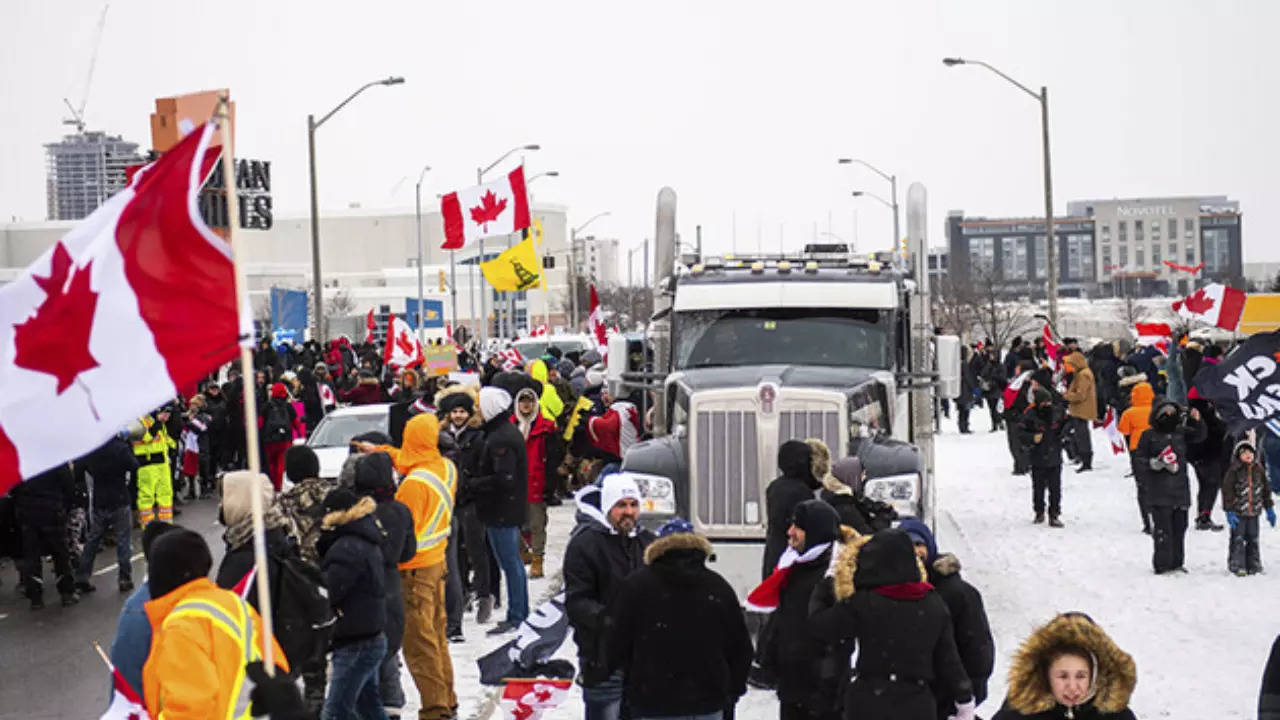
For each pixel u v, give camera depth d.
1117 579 14.84
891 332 14.38
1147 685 10.52
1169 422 14.98
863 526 9.23
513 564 12.49
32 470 5.41
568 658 11.92
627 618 7.25
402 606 9.13
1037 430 18.66
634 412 17.05
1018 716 5.52
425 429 9.94
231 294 5.43
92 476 15.64
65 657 12.54
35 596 14.90
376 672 8.88
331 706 8.59
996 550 16.91
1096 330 69.56
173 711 5.85
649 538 8.36
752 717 10.26
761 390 12.17
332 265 153.75
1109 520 19.14
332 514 8.56
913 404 14.95
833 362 14.12
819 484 9.55
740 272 15.01
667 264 16.12
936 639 6.81
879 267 14.97
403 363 24.84
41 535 14.82
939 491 22.98
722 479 12.20
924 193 15.09
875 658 6.77
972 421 40.06
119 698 6.60
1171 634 12.25
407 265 150.75
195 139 5.38
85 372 5.39
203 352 5.43
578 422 19.73
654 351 15.46
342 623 8.54
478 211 28.45
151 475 19.27
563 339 40.47
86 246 5.38
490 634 12.60
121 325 5.38
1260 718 6.23
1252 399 13.23
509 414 12.60
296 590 7.76
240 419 24.77
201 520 21.42
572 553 8.22
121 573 15.73
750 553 12.11
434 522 9.80
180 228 5.38
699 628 7.21
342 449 18.44
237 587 7.56
